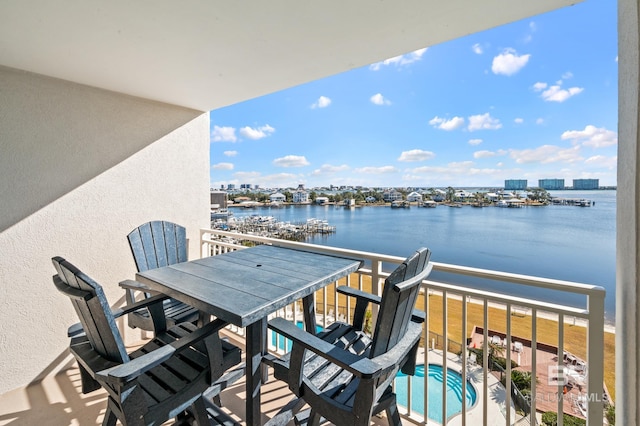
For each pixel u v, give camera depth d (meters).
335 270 1.93
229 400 2.19
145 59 2.16
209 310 1.39
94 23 1.68
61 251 2.54
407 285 1.19
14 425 1.97
